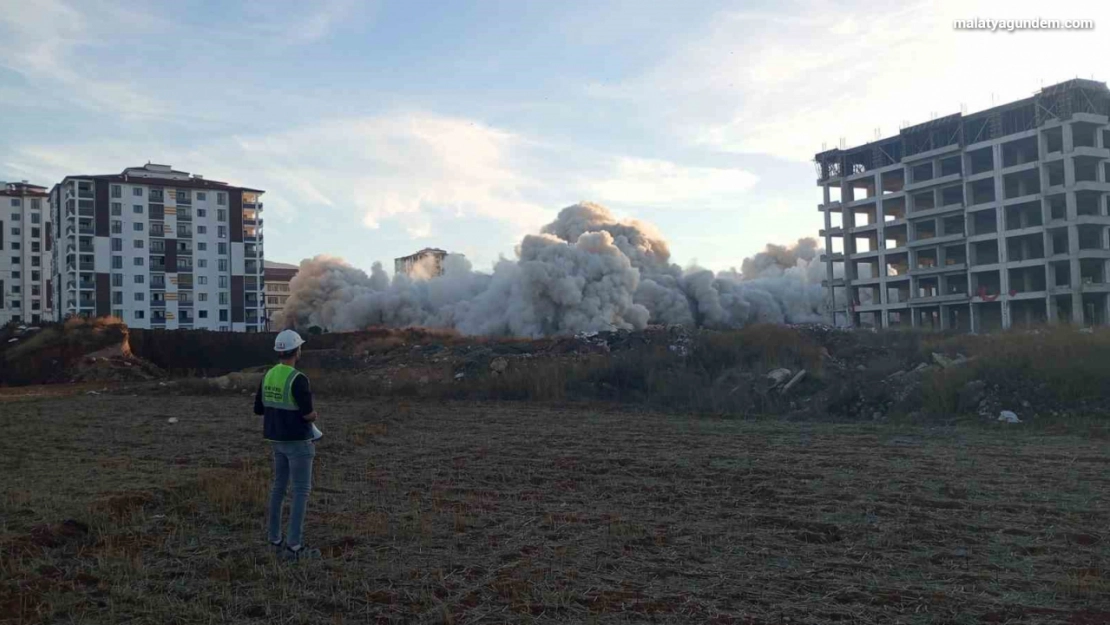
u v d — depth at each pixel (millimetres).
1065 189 59375
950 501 9680
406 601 6234
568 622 5738
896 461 12898
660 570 6988
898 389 20719
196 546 7836
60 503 9367
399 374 33031
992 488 10508
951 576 6793
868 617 5812
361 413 21969
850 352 27891
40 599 6211
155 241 88000
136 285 86438
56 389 34312
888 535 8078
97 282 84312
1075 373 18562
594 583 6629
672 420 20109
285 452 7430
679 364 26922
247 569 7031
